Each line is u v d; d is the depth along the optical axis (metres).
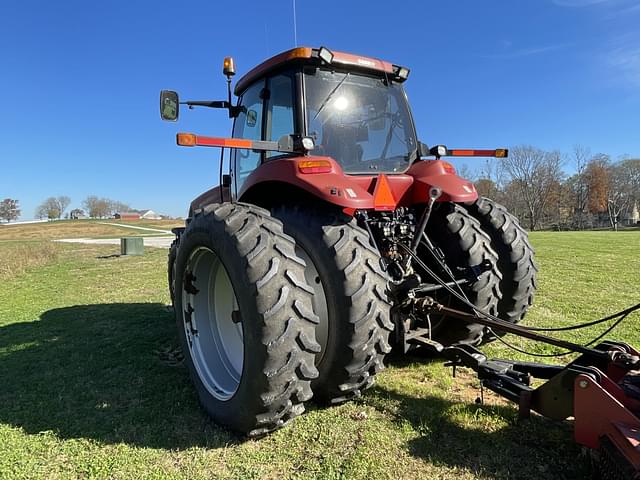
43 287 8.71
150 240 28.97
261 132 3.47
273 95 3.40
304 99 3.16
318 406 2.89
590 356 2.33
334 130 3.28
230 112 4.03
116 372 3.65
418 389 3.08
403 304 2.84
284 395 2.37
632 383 2.18
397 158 3.59
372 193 3.10
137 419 2.80
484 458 2.25
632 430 1.81
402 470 2.18
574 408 2.03
